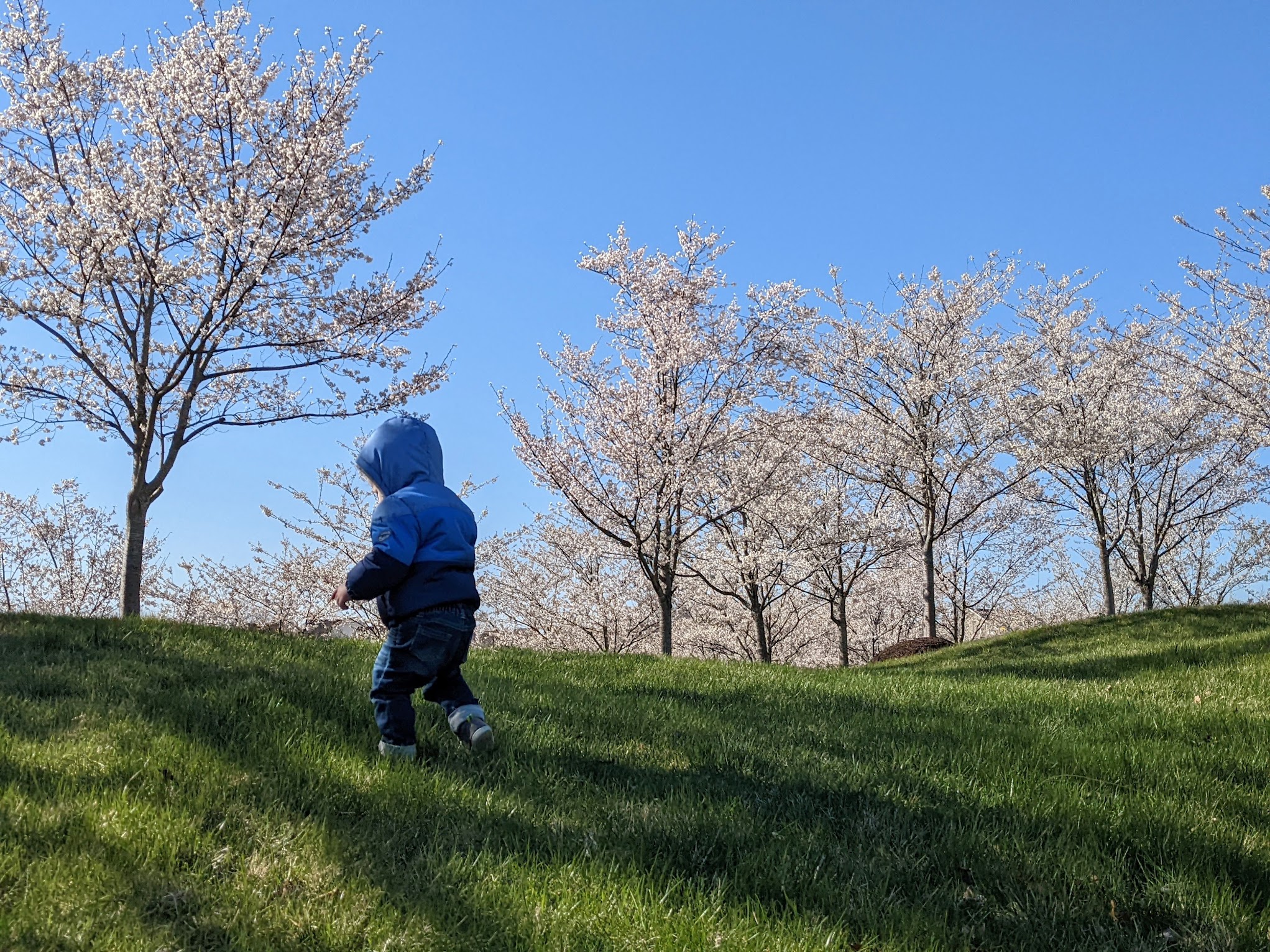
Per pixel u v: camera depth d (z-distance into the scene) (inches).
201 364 491.2
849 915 115.1
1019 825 146.0
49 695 192.2
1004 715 241.3
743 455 771.4
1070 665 425.1
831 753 189.8
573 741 188.2
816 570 906.7
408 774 153.1
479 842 128.5
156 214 471.5
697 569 908.0
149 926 99.0
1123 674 394.0
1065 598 1302.9
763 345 727.1
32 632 263.6
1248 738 213.8
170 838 118.5
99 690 193.6
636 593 935.0
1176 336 845.8
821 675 335.0
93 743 154.1
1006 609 1245.7
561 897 113.0
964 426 858.1
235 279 486.0
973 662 567.8
